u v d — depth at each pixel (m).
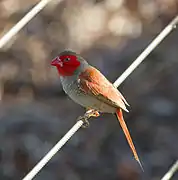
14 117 14.56
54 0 17.50
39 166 6.50
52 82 16.50
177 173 12.92
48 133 14.09
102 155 13.64
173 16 18.84
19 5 17.08
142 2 19.58
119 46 17.92
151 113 14.51
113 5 19.73
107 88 8.23
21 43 16.98
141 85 15.30
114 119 14.40
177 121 14.37
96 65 16.91
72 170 13.29
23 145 13.61
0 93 16.23
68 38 17.62
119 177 13.18
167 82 15.38
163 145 13.80
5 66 16.66
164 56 16.14
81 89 8.23
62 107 15.38
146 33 18.47
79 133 14.14
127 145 13.88
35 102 15.79
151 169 13.28
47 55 17.02
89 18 18.61
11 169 13.27
